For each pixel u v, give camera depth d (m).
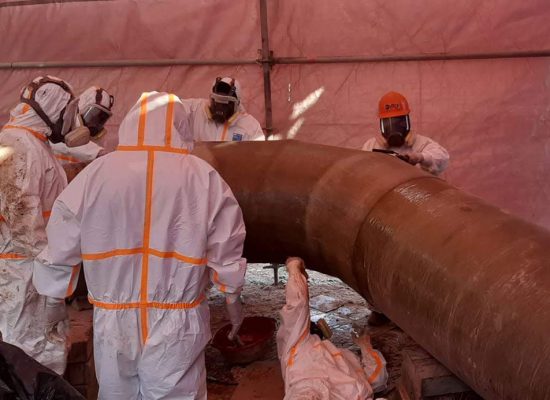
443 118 4.56
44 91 2.15
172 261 1.87
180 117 1.93
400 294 1.92
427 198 2.11
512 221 1.82
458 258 1.74
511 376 1.44
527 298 1.49
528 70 4.46
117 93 4.67
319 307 3.63
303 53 4.54
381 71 4.53
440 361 1.87
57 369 2.25
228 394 2.65
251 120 3.78
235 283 1.96
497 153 4.59
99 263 1.84
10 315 2.17
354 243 2.27
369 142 3.56
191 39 4.55
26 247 2.09
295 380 2.12
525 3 4.34
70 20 4.58
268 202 2.69
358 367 2.30
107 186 1.82
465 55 4.43
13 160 2.08
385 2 4.40
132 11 4.54
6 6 4.59
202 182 1.88
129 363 1.90
